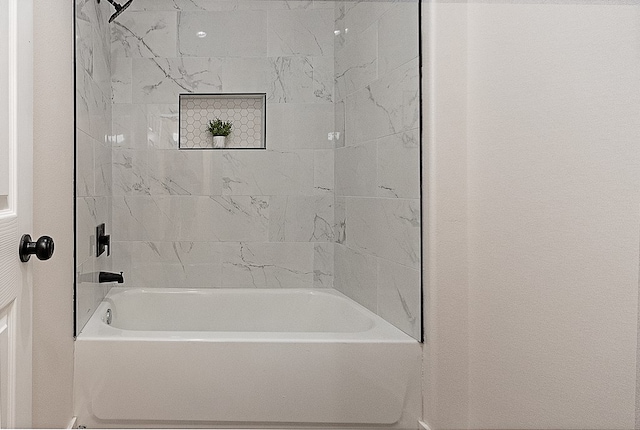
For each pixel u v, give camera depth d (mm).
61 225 1658
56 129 1605
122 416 1778
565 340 1397
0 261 1089
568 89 1377
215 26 2742
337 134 2738
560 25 1398
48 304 1511
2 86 1121
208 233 2748
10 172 1174
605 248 1288
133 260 2703
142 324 2613
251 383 1799
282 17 2768
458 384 1810
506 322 1629
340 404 1815
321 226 2795
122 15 2695
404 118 1969
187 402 1787
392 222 2074
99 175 2346
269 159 2771
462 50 1823
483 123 1750
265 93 2758
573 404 1371
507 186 1620
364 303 2365
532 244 1519
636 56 1199
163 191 2723
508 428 1607
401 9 1991
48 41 1521
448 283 1816
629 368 1238
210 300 2670
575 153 1363
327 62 2787
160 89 2713
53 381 1555
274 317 2674
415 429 1834
